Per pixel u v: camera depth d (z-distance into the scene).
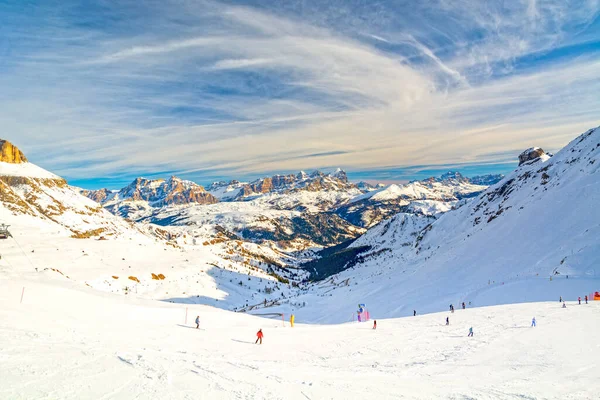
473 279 119.31
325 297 178.62
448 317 60.69
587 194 135.62
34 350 24.73
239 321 62.19
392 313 104.12
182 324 50.94
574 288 74.75
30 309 40.75
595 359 31.55
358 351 38.59
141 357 26.20
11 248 171.38
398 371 30.27
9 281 55.47
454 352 37.22
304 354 36.72
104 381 20.14
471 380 27.30
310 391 22.77
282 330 53.09
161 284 194.25
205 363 27.31
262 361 31.50
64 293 54.44
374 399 22.14
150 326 44.97
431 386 25.61
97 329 37.06
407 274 180.12
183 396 19.17
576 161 193.12
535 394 23.67
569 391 24.20
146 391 19.30
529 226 146.75
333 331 52.69
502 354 35.22
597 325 44.47
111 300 61.94
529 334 42.47
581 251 95.69
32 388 17.70
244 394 20.64
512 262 120.50
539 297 74.44
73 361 23.25
